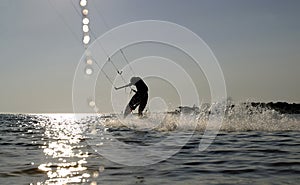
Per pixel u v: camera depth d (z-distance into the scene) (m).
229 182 7.96
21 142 17.72
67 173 9.13
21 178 8.59
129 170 9.45
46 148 14.79
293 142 14.59
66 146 15.45
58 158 11.71
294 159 10.57
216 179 8.27
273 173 8.75
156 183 7.96
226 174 8.77
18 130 28.48
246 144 14.27
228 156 11.48
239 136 17.23
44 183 8.08
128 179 8.38
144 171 9.29
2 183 8.08
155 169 9.54
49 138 20.06
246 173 8.82
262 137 16.59
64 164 10.47
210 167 9.70
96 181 8.21
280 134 17.77
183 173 8.98
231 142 15.02
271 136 16.95
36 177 8.70
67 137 20.42
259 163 10.06
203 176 8.59
